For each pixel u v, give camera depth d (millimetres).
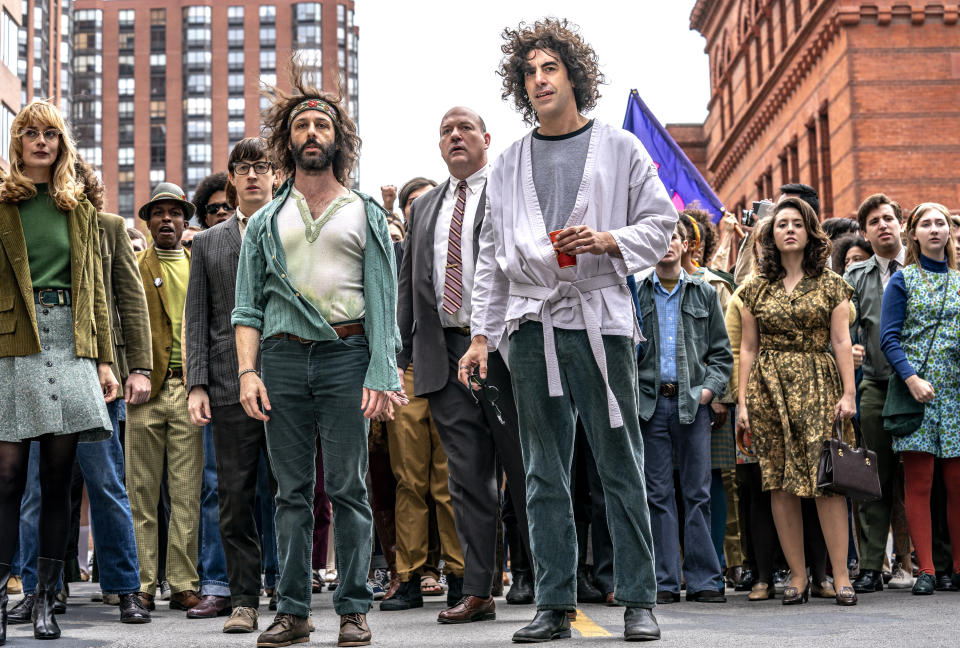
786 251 6621
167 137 113438
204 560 6270
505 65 4719
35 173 5164
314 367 4613
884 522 7203
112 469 5840
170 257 7070
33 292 5027
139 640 4855
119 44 114125
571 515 4551
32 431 4906
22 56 73000
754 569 7547
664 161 11766
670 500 6770
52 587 5016
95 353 5133
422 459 6625
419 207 6238
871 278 7613
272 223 4707
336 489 4621
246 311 4703
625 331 4410
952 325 7086
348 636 4559
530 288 4473
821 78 28656
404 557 6574
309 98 4812
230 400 5543
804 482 6324
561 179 4512
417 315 5996
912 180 26297
